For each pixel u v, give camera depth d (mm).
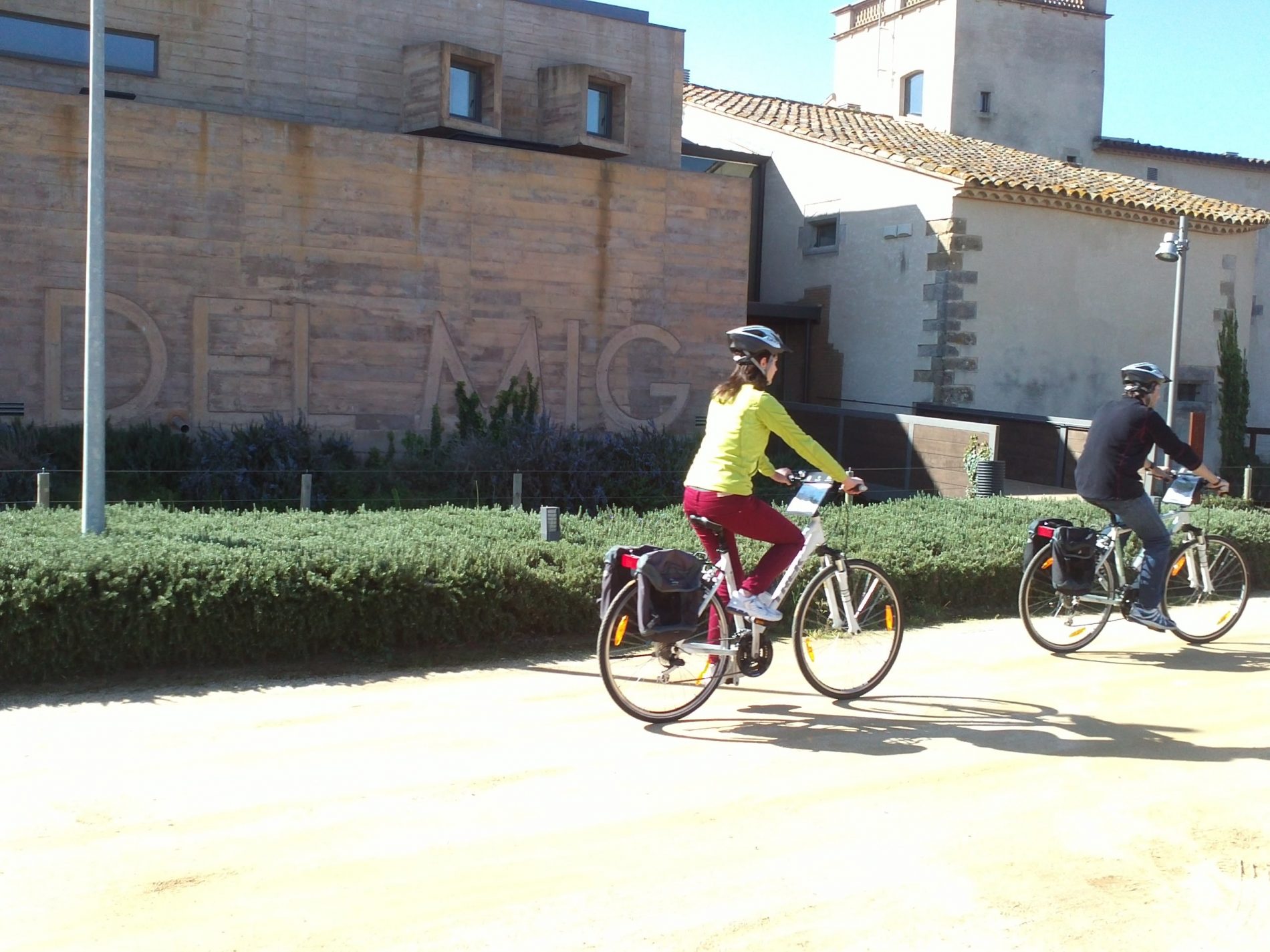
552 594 7699
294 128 15648
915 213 20781
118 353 14852
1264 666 7746
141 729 5699
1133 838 4730
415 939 3736
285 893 4023
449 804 4863
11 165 14141
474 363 17016
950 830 4754
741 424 5973
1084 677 7340
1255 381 26688
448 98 18094
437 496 14594
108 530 7809
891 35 32250
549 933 3803
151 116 14836
